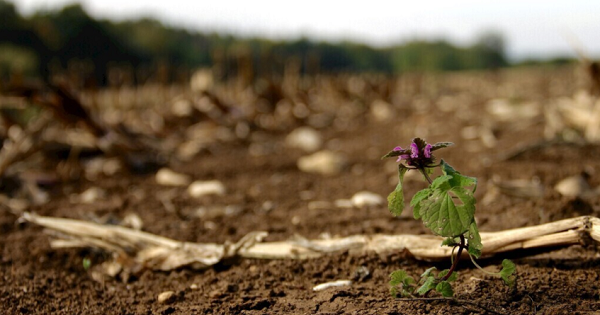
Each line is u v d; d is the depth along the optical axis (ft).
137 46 142.51
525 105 35.42
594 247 8.49
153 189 16.52
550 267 8.01
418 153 6.15
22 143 16.33
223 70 48.55
